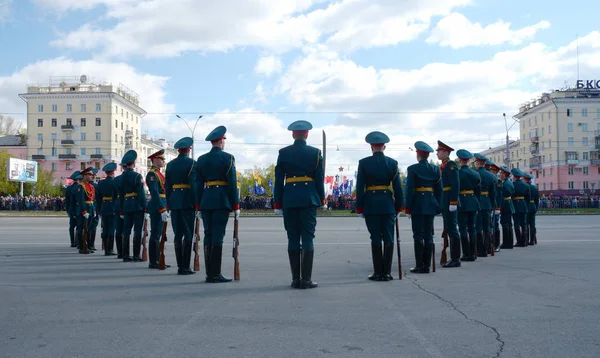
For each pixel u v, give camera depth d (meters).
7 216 42.59
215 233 7.89
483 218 11.66
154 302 6.35
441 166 10.09
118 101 87.19
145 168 100.62
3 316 5.64
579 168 79.38
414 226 8.98
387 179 8.08
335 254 12.07
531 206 14.47
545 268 9.48
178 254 8.87
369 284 7.69
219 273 7.93
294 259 7.39
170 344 4.59
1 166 73.75
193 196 8.86
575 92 79.75
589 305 6.13
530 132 88.12
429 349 4.45
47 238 17.58
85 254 12.52
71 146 84.50
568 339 4.73
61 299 6.57
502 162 102.44
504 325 5.21
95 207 13.46
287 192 7.43
